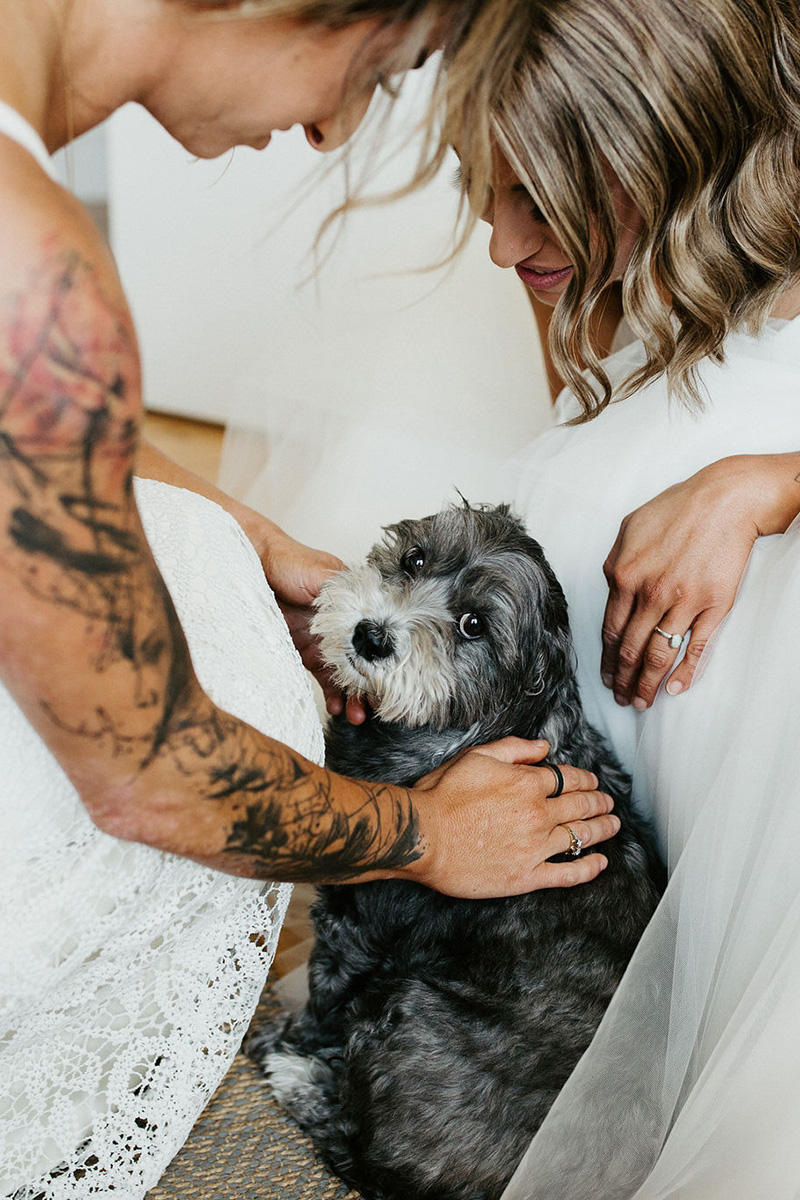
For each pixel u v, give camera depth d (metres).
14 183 0.85
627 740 2.01
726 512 1.65
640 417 2.03
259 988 1.54
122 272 3.95
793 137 1.55
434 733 2.02
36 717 1.00
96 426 0.88
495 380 2.61
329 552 2.47
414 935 1.85
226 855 1.19
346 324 2.69
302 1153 1.81
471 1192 1.65
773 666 1.47
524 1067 1.66
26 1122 1.34
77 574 0.92
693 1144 1.38
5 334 0.84
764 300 1.74
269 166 3.34
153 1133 1.44
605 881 1.73
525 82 1.33
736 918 1.46
